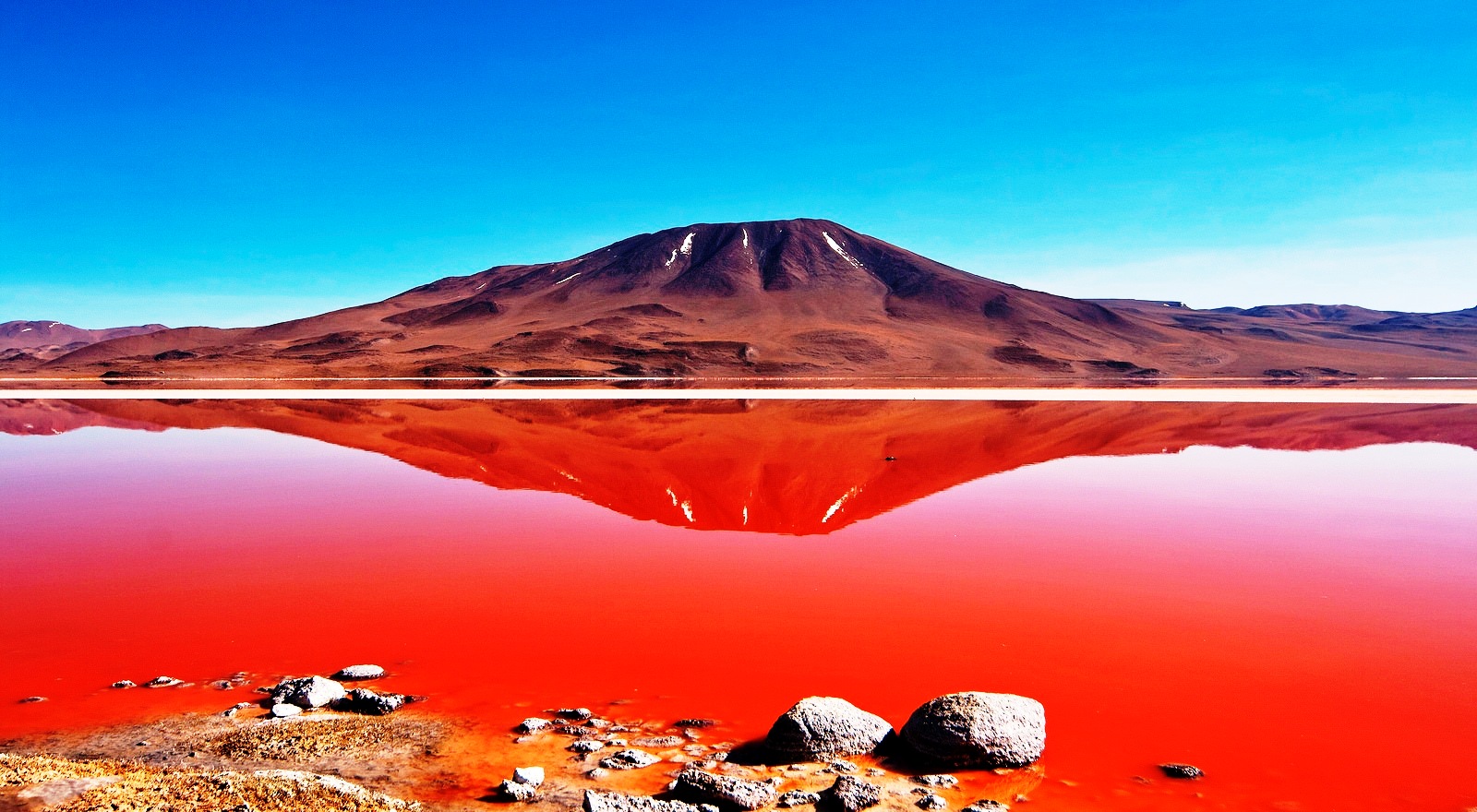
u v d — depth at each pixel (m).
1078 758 5.84
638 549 11.70
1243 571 10.61
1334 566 10.88
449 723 6.27
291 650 7.87
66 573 10.52
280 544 11.99
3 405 43.47
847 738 5.85
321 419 33.66
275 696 6.72
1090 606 9.20
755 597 9.50
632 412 37.19
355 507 14.86
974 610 9.07
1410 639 8.20
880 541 12.24
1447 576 10.43
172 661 7.58
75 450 23.30
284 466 20.06
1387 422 32.50
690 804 5.03
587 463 20.50
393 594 9.60
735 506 15.09
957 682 7.18
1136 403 44.16
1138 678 7.26
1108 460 21.41
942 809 5.09
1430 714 6.56
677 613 8.95
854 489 16.81
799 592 9.66
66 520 13.70
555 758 5.71
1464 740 6.13
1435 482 17.70
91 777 4.86
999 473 19.00
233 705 6.59
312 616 8.82
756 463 20.56
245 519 13.73
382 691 6.91
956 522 13.59
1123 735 6.20
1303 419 33.91
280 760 5.59
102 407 41.56
